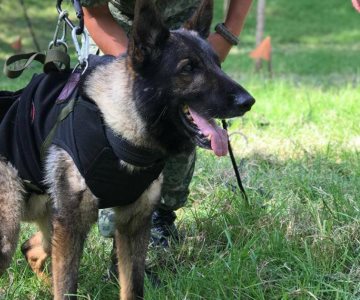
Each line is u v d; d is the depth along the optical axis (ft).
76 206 4.41
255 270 4.95
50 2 21.98
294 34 27.04
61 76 4.71
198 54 4.20
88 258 5.48
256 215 5.82
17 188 4.66
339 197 6.01
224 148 4.15
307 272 4.81
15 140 4.61
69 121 4.35
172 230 5.78
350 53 21.83
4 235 4.63
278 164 7.63
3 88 10.23
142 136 4.27
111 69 4.42
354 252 5.19
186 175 5.45
